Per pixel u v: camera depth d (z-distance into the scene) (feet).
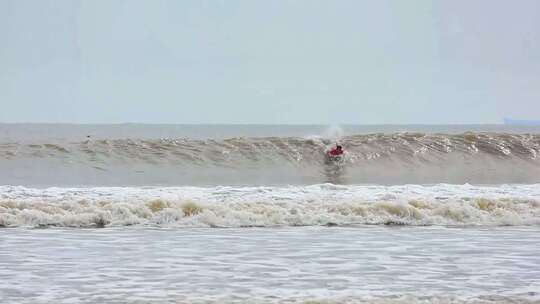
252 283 133.90
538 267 148.87
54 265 149.18
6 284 132.57
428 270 145.59
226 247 170.91
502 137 441.27
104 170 368.68
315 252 164.66
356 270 145.28
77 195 238.48
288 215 211.20
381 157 410.31
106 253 162.61
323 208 219.20
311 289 129.39
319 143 419.74
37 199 226.79
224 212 211.61
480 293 126.82
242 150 408.26
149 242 177.58
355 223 211.20
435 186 275.18
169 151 403.13
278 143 418.10
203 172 371.76
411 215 215.31
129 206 212.43
